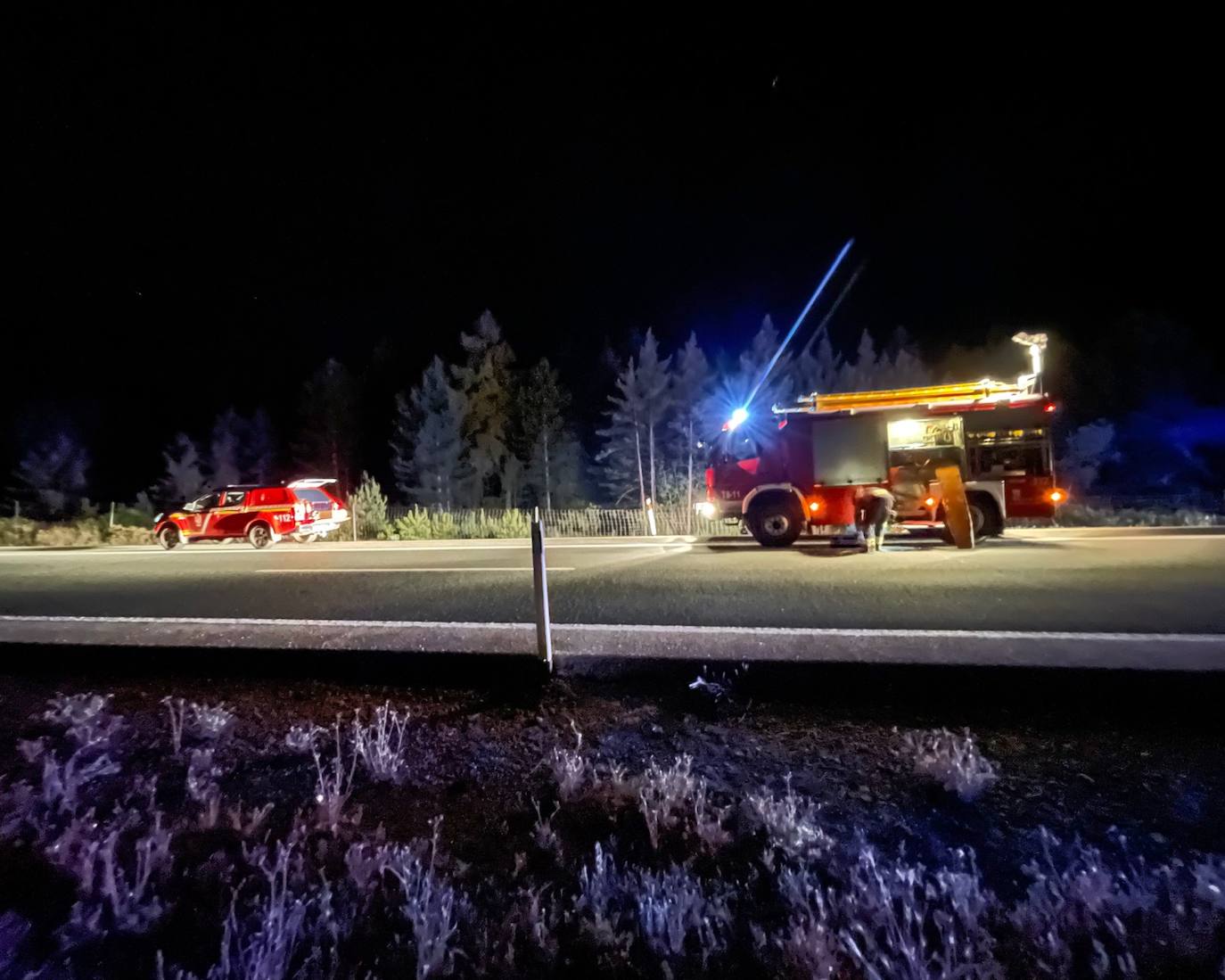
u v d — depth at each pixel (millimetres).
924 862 3377
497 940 2936
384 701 5582
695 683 5238
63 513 39000
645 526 21469
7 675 6523
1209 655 5051
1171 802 3795
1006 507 13516
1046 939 2840
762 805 3760
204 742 4980
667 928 2945
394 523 23922
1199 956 2750
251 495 19656
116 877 3414
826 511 14016
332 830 3787
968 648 5426
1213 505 21125
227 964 2773
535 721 5082
